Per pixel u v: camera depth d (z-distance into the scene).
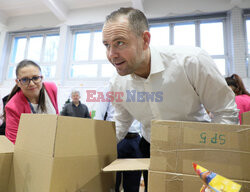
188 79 0.82
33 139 0.64
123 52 0.69
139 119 1.03
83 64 4.11
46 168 0.56
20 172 0.66
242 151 0.48
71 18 4.17
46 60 4.39
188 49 0.84
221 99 0.78
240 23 3.26
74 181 0.62
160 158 0.51
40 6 4.32
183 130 0.52
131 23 0.68
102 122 0.79
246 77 3.09
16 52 4.70
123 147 1.46
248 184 0.47
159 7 3.66
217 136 0.50
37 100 1.21
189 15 3.55
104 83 3.69
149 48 0.86
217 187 0.41
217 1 3.41
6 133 0.97
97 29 4.16
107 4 4.04
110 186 0.84
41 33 4.52
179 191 0.49
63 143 0.59
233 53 3.22
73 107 2.69
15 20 4.62
